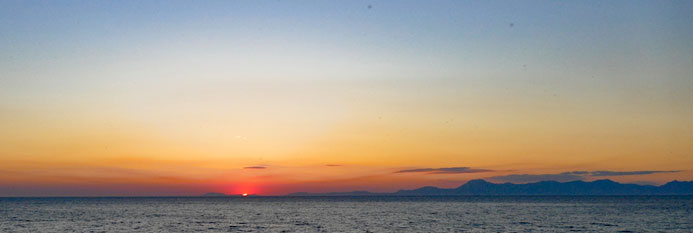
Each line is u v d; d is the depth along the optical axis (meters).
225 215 87.69
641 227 58.91
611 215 82.62
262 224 65.62
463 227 59.66
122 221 71.06
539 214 86.81
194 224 65.75
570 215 83.06
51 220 73.06
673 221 68.06
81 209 115.75
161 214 91.19
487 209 111.50
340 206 140.38
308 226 62.31
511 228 58.09
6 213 94.12
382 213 93.88
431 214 88.81
